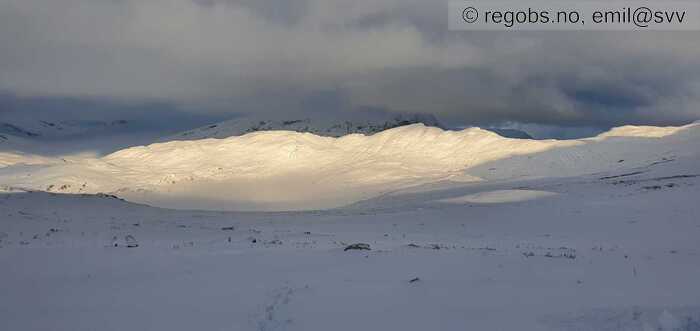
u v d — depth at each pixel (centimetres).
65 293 1678
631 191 7519
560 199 7500
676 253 2805
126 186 16250
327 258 2186
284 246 2875
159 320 1367
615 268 1869
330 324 1297
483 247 3133
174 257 2333
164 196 15275
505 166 15062
